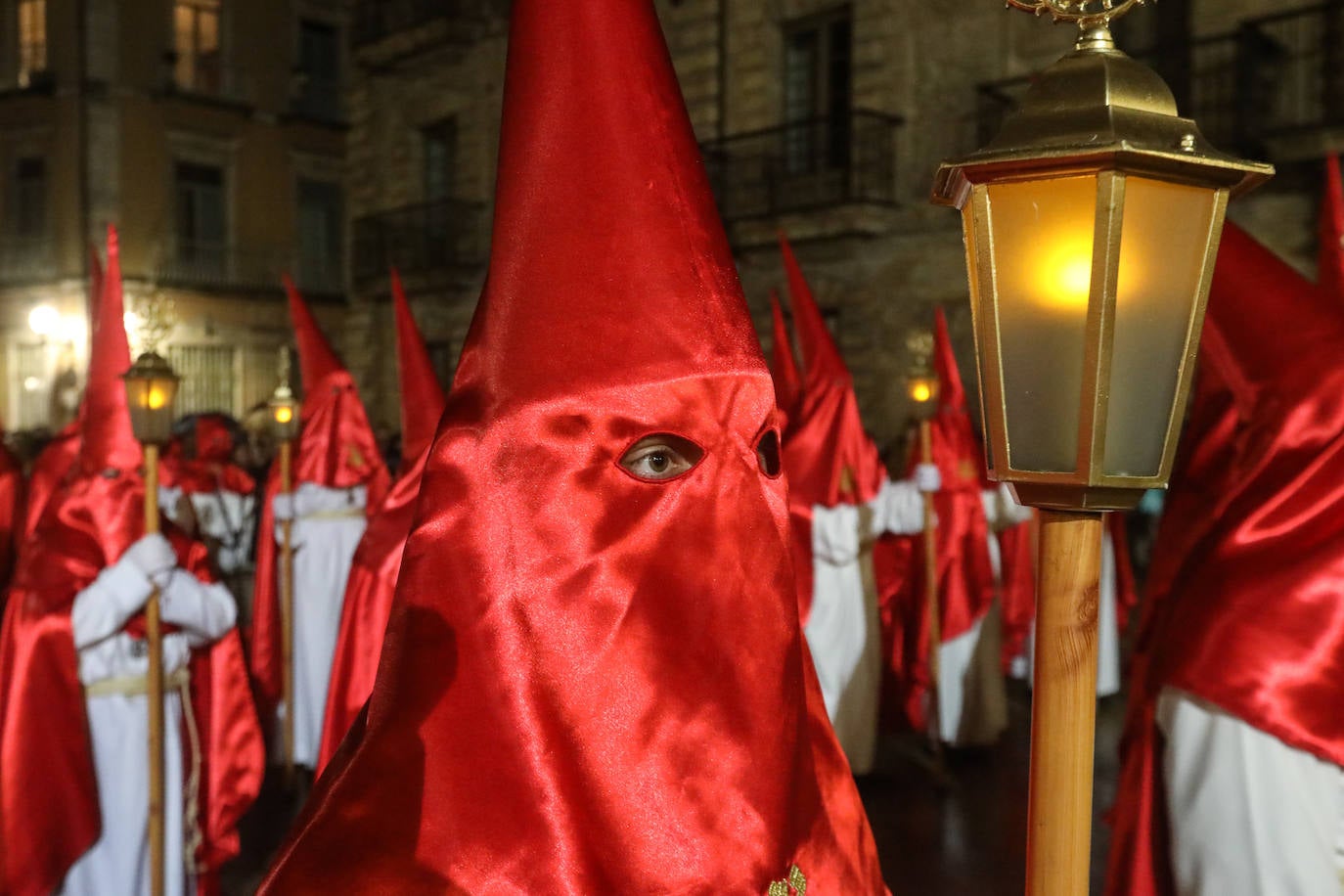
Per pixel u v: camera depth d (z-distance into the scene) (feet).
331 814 5.17
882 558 27.25
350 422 27.94
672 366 5.69
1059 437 5.03
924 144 53.52
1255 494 10.44
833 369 24.35
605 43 5.99
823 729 6.81
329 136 100.48
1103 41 5.16
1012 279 5.06
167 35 92.68
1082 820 5.23
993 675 26.99
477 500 5.60
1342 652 9.87
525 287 5.80
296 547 26.84
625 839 5.34
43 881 13.35
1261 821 9.87
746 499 5.77
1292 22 44.86
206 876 15.76
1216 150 4.90
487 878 5.18
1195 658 10.14
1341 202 12.43
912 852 20.20
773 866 5.54
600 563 5.51
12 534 16.17
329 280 100.63
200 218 94.79
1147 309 4.94
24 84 92.43
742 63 59.47
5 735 13.30
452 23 71.36
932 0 53.16
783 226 56.24
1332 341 10.32
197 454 31.30
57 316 85.81
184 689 15.01
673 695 5.49
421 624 5.55
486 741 5.36
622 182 5.89
